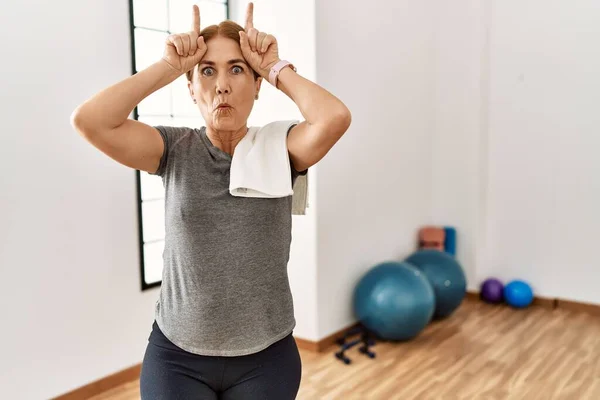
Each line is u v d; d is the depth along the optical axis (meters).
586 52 3.84
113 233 2.70
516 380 2.78
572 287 4.05
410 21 4.00
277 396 1.17
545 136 4.04
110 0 2.62
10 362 2.33
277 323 1.19
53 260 2.45
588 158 3.90
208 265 1.13
